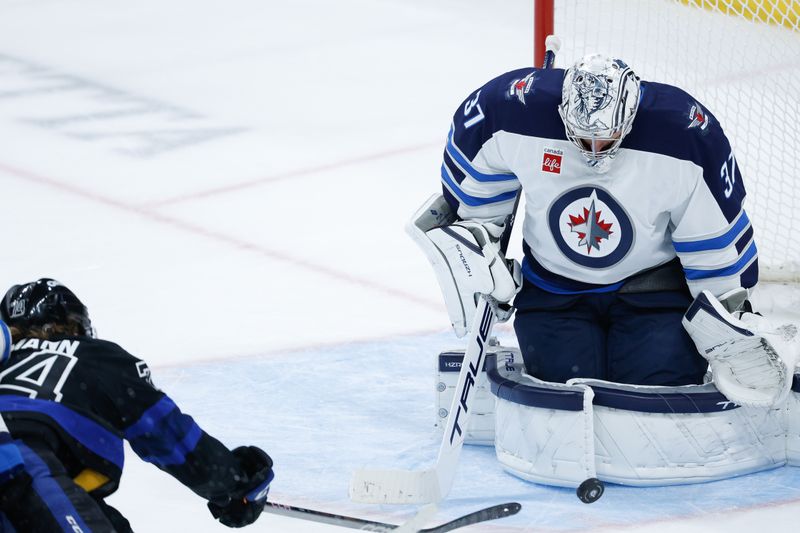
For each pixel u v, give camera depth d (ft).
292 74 103.30
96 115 91.81
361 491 34.88
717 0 71.10
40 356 26.96
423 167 77.77
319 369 47.91
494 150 38.52
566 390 37.24
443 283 40.14
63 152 82.17
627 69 35.78
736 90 66.80
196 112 92.43
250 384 46.57
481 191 39.73
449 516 36.19
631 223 37.93
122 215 69.21
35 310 28.45
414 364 48.29
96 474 26.86
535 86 37.60
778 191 61.36
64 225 67.51
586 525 35.24
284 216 68.69
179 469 27.30
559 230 39.04
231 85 100.22
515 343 50.67
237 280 58.95
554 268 40.37
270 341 51.13
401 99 94.63
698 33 71.51
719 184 36.88
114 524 27.04
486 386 41.14
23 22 126.72
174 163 79.46
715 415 37.63
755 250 38.91
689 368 39.27
